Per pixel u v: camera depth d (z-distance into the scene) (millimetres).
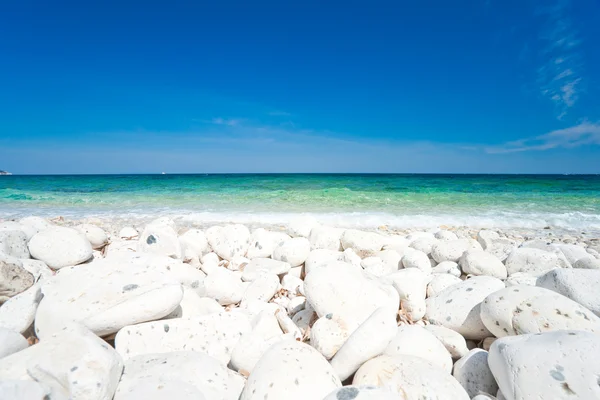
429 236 6934
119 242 5523
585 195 17156
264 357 2262
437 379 2133
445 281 4090
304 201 14633
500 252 6078
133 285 3098
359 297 3186
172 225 5801
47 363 1929
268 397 1960
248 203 14047
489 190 19594
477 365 2508
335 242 5879
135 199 15414
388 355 2445
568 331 2219
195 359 2406
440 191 18938
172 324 2861
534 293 2867
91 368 1937
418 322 3477
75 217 10711
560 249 5672
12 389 1619
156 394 2029
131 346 2674
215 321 2975
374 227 9555
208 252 5719
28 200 15148
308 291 3354
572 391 1892
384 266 4789
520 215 11492
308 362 2170
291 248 5184
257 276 4676
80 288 3059
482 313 2990
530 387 1995
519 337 2314
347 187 21594
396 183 25297
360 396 1812
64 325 2721
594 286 3145
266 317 3146
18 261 3375
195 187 21484
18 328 2814
